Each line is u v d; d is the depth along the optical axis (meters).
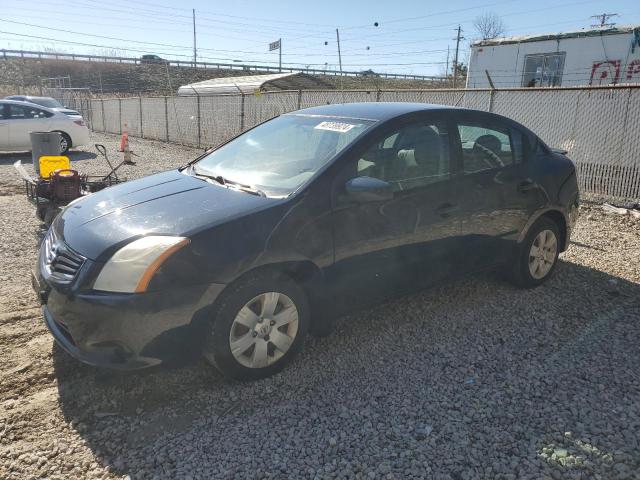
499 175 4.15
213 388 3.09
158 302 2.72
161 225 2.94
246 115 15.91
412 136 3.72
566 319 4.03
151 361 2.78
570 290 4.61
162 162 13.34
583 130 9.03
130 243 2.82
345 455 2.55
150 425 2.76
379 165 3.50
